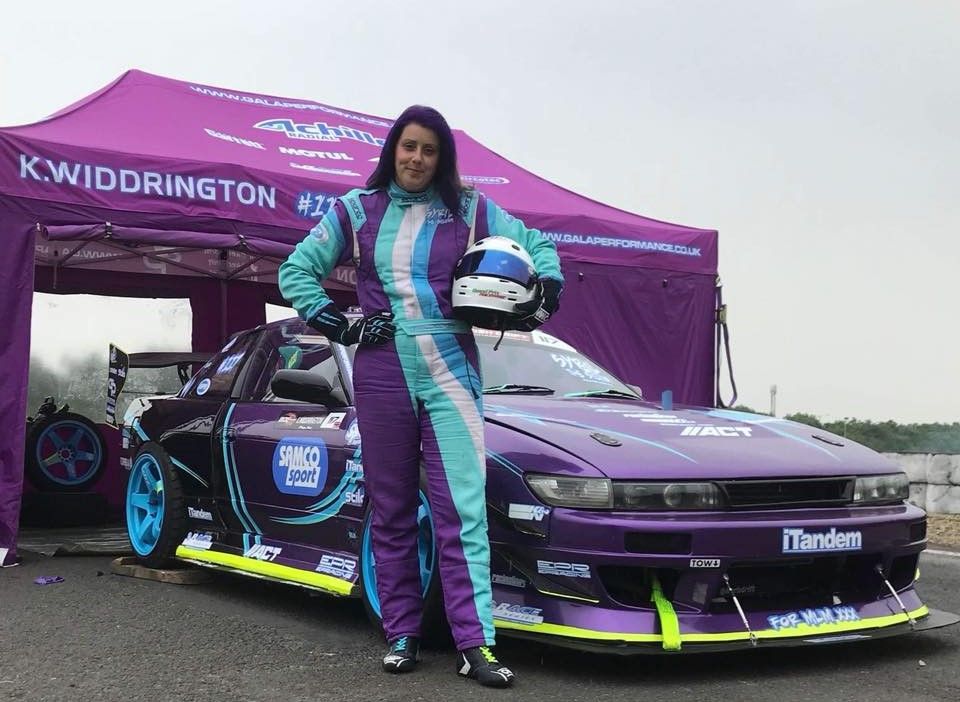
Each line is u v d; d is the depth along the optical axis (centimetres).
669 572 288
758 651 325
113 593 434
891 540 319
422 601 311
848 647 333
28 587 447
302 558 389
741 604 298
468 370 298
